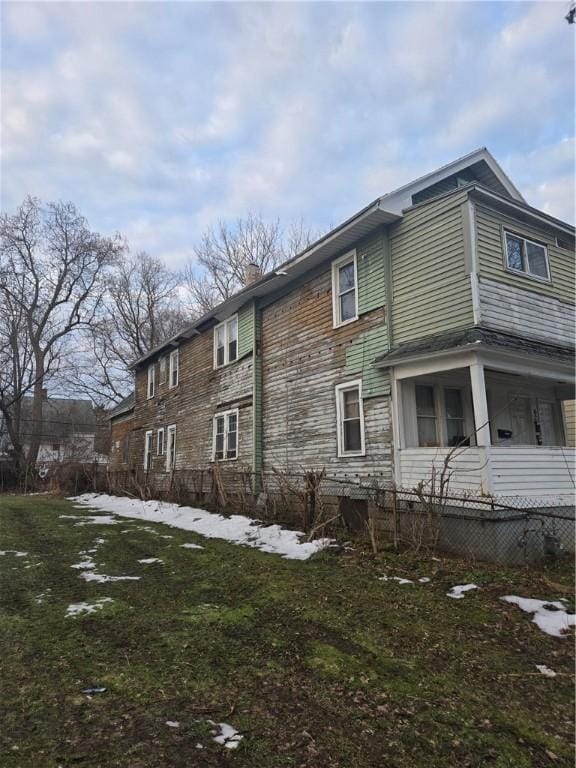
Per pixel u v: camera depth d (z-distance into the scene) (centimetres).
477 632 464
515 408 1126
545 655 415
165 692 343
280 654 413
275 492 1135
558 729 304
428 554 746
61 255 3114
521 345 842
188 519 1242
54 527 1147
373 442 986
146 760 261
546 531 781
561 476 836
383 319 1004
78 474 2344
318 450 1152
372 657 408
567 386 1173
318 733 293
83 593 589
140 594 588
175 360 2019
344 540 875
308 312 1239
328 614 513
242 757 267
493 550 721
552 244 1052
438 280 915
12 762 256
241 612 520
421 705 330
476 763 267
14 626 471
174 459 1919
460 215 893
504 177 1202
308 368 1216
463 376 1007
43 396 3447
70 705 321
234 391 1530
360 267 1080
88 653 410
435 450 848
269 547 872
